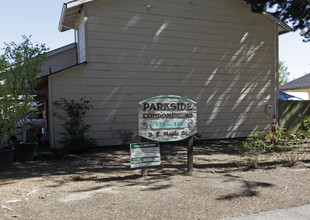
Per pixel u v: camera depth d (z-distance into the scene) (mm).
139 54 9953
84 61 9875
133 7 9875
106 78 9500
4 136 6562
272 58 12469
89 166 6566
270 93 12438
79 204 3867
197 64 10914
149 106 5355
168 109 5492
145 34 10047
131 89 9844
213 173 5730
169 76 10430
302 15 10961
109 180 5238
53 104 8828
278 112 12594
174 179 5242
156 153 5457
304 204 3910
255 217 3445
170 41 10438
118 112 9672
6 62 6809
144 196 4211
